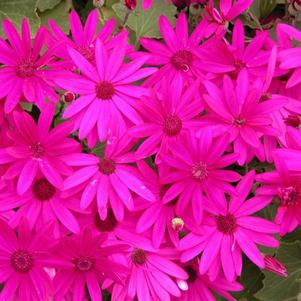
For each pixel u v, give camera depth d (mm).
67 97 317
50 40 345
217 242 312
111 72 322
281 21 427
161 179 299
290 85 333
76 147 302
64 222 301
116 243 300
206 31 362
